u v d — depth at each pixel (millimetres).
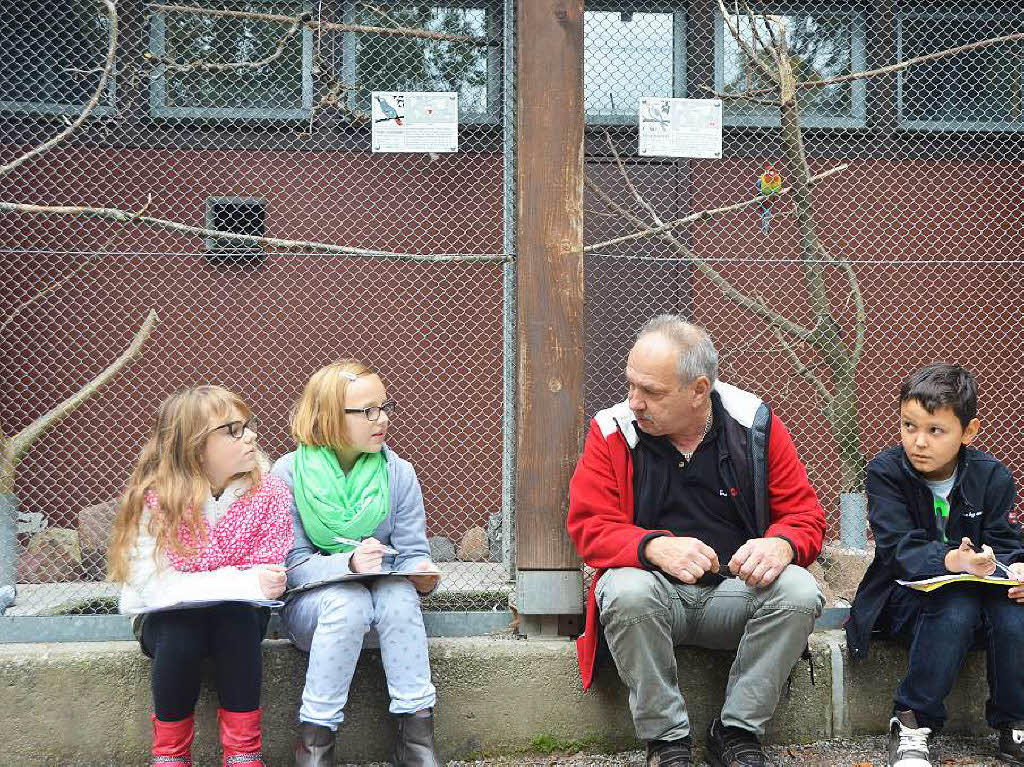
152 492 2229
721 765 2332
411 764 2254
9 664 2420
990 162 4355
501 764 2492
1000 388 4441
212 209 4254
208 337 4305
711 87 4016
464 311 4406
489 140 4066
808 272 3920
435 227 4363
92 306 4246
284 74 4188
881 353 4398
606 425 2441
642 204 3811
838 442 3779
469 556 3955
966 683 2646
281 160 4262
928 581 2307
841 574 3434
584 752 2547
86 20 4109
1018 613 2328
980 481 2477
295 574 2379
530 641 2604
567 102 2637
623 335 4113
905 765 2279
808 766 2439
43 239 4215
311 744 2193
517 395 2666
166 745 2195
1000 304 4422
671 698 2254
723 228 4148
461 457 4367
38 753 2418
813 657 2605
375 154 4312
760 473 2389
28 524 3773
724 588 2328
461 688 2527
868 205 4312
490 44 4016
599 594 2312
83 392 3316
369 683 2488
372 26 4055
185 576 2160
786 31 4160
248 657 2207
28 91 4129
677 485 2424
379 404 2430
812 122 4215
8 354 4211
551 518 2609
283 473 2459
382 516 2424
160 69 4129
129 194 4219
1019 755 2381
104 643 2535
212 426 2248
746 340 4180
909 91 4277
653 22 4016
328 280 4344
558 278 2619
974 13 4234
